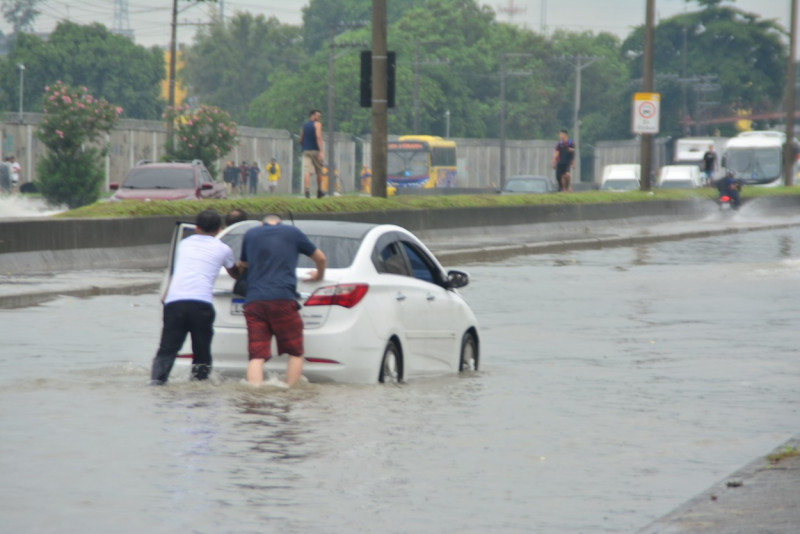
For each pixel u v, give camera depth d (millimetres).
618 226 111312
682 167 176375
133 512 17375
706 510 17188
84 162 117750
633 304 50812
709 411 26688
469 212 90750
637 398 28312
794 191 154375
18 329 39531
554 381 30875
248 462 20547
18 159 180500
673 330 42375
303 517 17297
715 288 57938
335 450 21656
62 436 22359
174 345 28344
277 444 21984
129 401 26000
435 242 85312
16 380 28938
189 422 23781
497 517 17531
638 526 17172
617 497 18828
